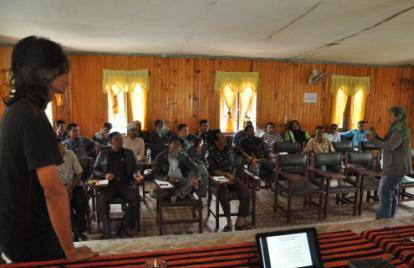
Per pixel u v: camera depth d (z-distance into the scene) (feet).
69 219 2.91
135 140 14.97
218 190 10.42
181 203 9.99
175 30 12.53
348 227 5.53
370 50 16.48
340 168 13.30
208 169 11.87
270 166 15.06
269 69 20.04
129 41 14.76
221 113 19.71
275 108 20.45
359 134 19.48
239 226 10.50
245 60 19.61
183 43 15.19
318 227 5.49
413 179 12.78
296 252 3.53
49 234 3.25
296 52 17.40
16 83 2.83
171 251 3.95
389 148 9.84
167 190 9.93
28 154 2.68
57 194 2.78
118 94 18.43
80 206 9.49
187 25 11.71
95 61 17.89
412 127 22.34
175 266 3.56
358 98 21.70
